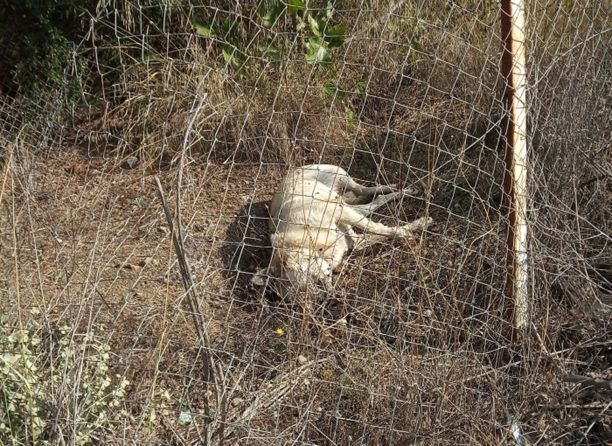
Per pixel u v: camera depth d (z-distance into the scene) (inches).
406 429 121.3
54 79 231.3
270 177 207.0
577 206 150.3
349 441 120.9
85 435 109.0
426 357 125.6
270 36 196.7
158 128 204.4
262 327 135.3
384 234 185.0
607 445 124.0
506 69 134.4
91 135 204.2
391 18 193.2
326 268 160.9
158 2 212.1
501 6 132.6
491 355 138.2
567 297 148.0
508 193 137.8
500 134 139.0
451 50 197.8
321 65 199.2
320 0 214.1
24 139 183.2
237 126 196.1
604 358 139.9
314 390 124.6
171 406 127.3
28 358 111.7
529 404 130.4
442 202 186.1
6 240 141.3
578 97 157.9
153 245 171.9
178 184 103.3
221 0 202.2
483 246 151.2
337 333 140.4
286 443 117.1
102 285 155.0
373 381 125.6
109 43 225.0
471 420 119.9
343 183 203.0
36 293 137.7
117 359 127.6
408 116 210.7
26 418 109.0
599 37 159.6
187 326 143.3
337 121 211.5
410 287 138.9
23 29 244.7
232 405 122.8
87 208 171.3
